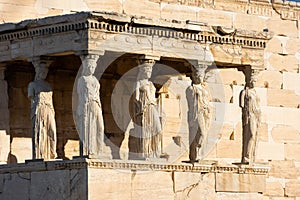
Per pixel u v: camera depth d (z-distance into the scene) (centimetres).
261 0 4200
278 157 4216
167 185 3353
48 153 3344
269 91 4216
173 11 3938
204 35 3512
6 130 3541
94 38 3241
